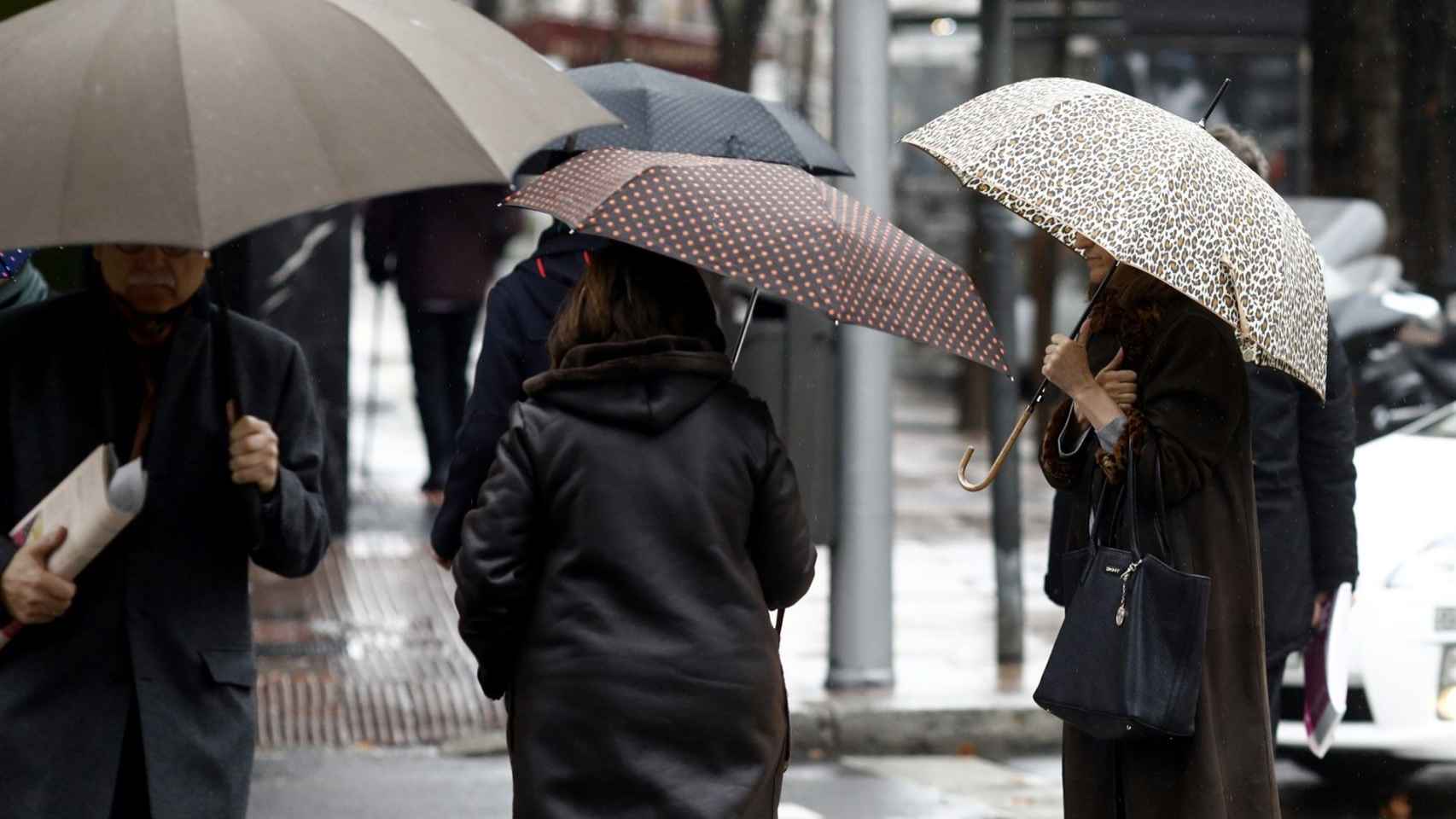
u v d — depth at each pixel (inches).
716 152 676.1
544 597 461.1
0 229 368.5
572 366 466.6
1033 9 1733.5
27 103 381.4
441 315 1588.3
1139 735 516.4
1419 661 775.1
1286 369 505.7
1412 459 865.5
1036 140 507.2
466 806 812.6
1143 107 520.4
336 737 922.1
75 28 391.9
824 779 877.8
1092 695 510.0
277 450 444.5
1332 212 1355.8
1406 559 788.0
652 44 2805.1
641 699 450.9
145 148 371.6
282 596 1227.2
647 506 458.0
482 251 1588.3
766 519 473.1
